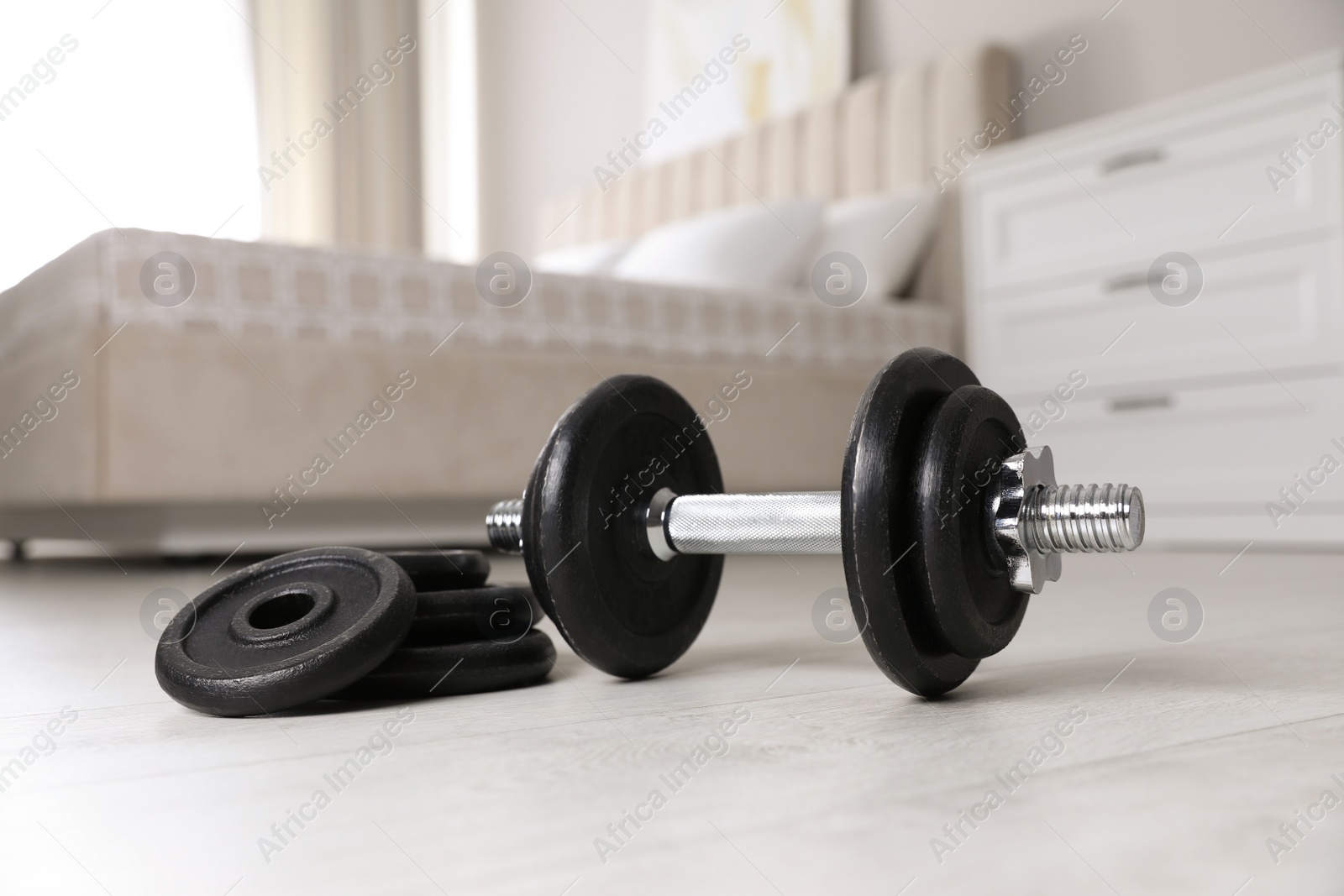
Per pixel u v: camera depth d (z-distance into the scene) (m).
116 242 2.21
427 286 2.54
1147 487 2.74
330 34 5.08
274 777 0.63
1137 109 2.73
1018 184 3.03
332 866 0.47
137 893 0.45
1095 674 0.92
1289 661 0.97
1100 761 0.62
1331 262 2.40
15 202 4.50
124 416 2.20
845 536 0.75
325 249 2.44
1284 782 0.57
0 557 3.15
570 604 0.87
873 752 0.65
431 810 0.55
